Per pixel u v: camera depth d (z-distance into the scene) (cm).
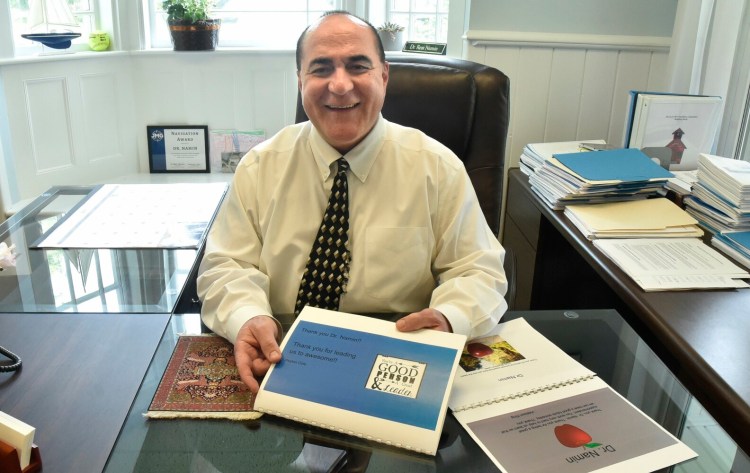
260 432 76
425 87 150
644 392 85
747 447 80
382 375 81
